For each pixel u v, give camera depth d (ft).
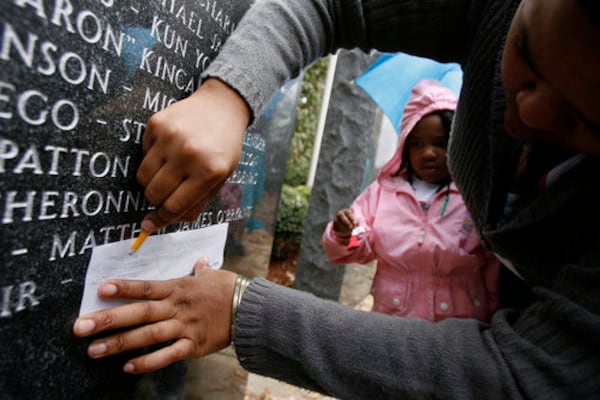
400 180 5.26
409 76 6.31
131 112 2.08
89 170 1.86
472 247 4.55
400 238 4.81
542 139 1.88
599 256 1.52
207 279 2.19
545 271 2.03
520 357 1.59
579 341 1.40
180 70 2.47
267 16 2.40
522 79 1.63
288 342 1.91
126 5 1.94
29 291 1.64
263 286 2.11
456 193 4.85
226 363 4.10
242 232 4.13
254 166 4.15
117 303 2.09
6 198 1.49
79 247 1.86
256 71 2.16
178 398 3.22
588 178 1.67
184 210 1.85
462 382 1.66
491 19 2.41
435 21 2.75
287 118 4.85
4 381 1.59
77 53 1.70
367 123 9.45
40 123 1.58
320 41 2.79
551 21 1.32
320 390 1.99
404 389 1.74
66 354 1.87
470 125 2.62
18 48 1.45
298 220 13.79
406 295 4.75
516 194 2.53
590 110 1.36
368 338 1.86
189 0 2.47
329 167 9.57
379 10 2.76
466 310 4.55
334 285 9.67
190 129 1.77
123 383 2.39
